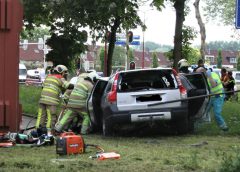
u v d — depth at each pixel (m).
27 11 20.72
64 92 15.36
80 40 23.58
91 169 7.66
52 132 13.33
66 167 7.81
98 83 14.45
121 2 19.98
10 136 10.51
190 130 13.93
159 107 12.67
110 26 22.88
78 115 14.40
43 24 23.48
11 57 10.28
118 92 12.71
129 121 12.67
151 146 11.06
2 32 10.21
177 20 20.14
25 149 10.19
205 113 13.76
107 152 9.58
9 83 10.32
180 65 16.53
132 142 11.98
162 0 20.88
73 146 9.34
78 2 19.59
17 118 10.48
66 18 20.45
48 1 19.97
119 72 12.97
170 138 12.77
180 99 12.61
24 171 7.46
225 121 15.09
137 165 8.04
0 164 8.06
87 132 14.21
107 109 12.82
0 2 10.08
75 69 25.25
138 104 12.67
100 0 19.45
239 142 11.73
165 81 13.24
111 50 23.73
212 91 13.59
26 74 55.25
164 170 7.60
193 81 14.02
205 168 7.66
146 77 13.33
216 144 11.37
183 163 8.15
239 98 28.50
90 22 20.78
